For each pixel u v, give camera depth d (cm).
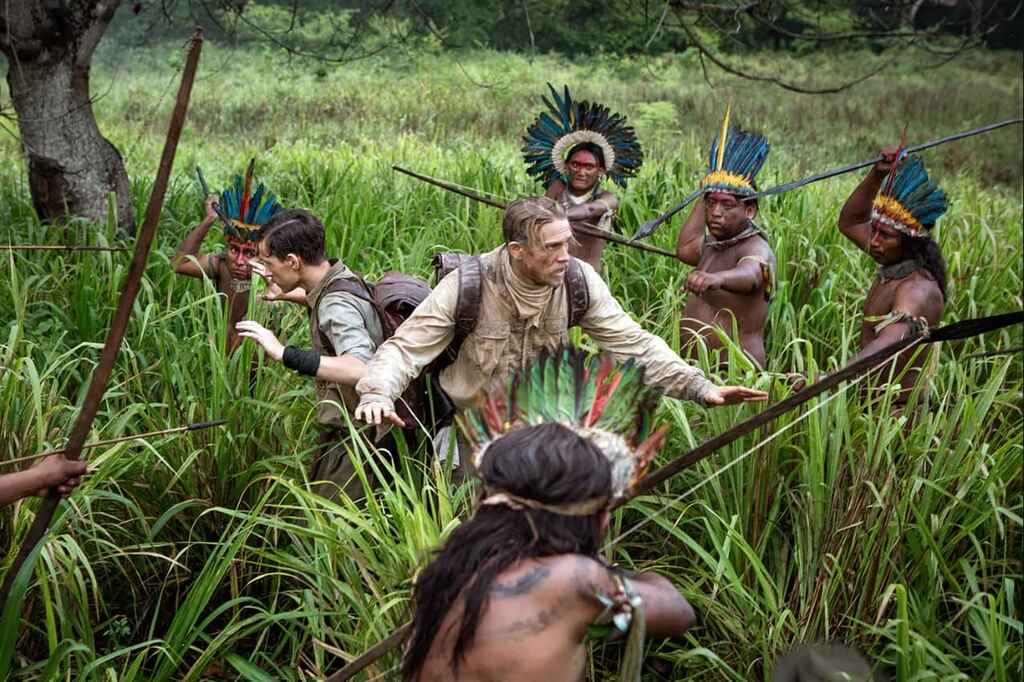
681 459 277
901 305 462
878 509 369
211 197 541
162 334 493
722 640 378
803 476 399
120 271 557
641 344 385
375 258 644
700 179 826
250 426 434
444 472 388
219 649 368
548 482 223
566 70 1794
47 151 686
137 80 1688
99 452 407
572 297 382
